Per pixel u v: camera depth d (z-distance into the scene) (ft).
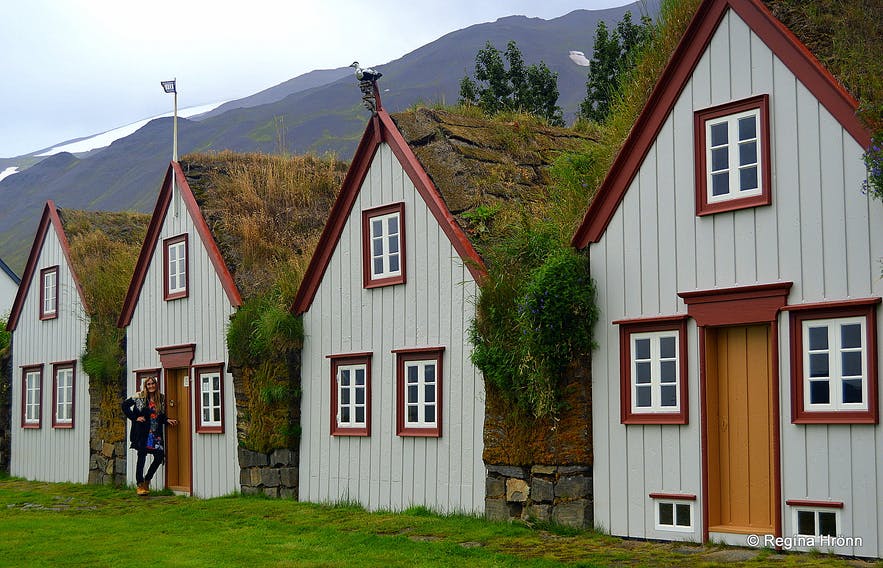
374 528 48.67
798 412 38.11
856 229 36.99
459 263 51.49
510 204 54.49
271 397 61.52
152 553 44.65
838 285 37.40
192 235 71.72
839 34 41.52
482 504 49.39
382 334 56.34
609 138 51.65
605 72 93.20
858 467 36.40
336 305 59.67
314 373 61.05
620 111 51.90
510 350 46.62
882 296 36.17
